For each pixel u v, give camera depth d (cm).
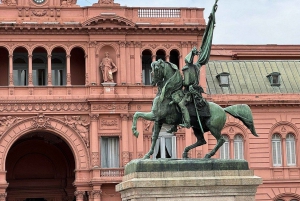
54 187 8306
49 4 7612
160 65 2683
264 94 8050
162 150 7519
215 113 2712
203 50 2764
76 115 7444
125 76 7538
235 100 7981
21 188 8225
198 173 2519
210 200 2488
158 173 2494
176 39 7694
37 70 7725
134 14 7700
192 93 2677
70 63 7762
